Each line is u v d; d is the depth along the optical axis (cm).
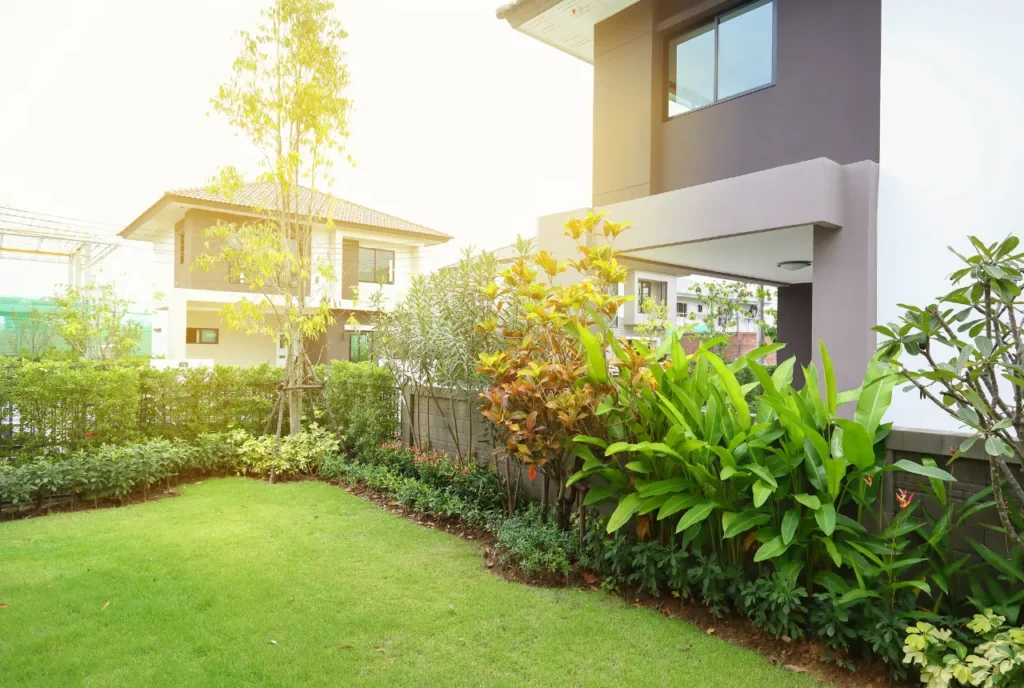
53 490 549
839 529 297
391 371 672
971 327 232
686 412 355
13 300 1845
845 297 545
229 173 788
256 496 617
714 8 726
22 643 295
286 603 348
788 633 300
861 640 286
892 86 539
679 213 633
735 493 328
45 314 1423
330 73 799
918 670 264
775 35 672
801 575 313
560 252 754
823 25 634
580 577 392
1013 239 214
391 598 357
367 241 2069
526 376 421
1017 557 252
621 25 823
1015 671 216
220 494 625
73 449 636
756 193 567
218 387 773
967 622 252
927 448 286
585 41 903
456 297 557
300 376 773
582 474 388
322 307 805
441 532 493
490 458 561
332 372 834
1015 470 267
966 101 497
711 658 289
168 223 1972
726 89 730
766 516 305
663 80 795
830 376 310
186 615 330
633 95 806
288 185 803
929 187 516
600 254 477
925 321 228
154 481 620
